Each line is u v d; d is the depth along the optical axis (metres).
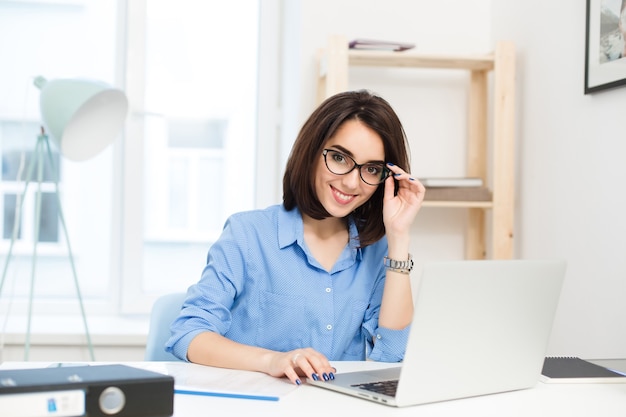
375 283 1.94
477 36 3.27
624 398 1.45
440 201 2.92
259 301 1.86
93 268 3.49
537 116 2.80
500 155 2.90
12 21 3.42
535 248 2.80
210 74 3.52
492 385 1.45
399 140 1.80
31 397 1.04
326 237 1.91
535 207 2.80
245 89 3.54
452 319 1.34
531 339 1.49
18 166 3.45
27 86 3.42
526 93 2.90
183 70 3.50
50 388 1.06
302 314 1.85
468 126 3.26
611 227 2.30
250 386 1.43
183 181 3.51
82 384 1.08
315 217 1.84
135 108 3.43
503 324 1.43
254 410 1.27
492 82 3.20
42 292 3.46
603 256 2.34
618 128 2.27
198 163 3.52
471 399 1.41
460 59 2.93
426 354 1.32
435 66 3.06
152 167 3.48
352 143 1.73
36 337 3.09
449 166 3.27
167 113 3.49
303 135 1.79
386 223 1.83
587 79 2.40
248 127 3.54
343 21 3.19
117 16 3.45
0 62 3.42
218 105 3.53
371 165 1.75
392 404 1.32
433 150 3.26
